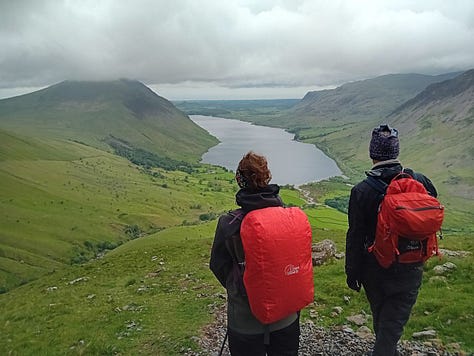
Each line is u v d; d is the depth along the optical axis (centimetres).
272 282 170
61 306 631
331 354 293
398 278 208
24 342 463
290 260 172
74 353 380
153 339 376
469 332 299
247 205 182
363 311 378
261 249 169
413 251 196
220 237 184
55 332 480
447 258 507
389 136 213
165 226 6806
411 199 194
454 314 330
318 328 347
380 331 218
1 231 5259
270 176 187
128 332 409
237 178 189
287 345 189
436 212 191
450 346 284
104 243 5662
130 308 517
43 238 5353
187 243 1284
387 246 197
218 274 191
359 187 212
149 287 656
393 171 211
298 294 176
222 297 491
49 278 1220
